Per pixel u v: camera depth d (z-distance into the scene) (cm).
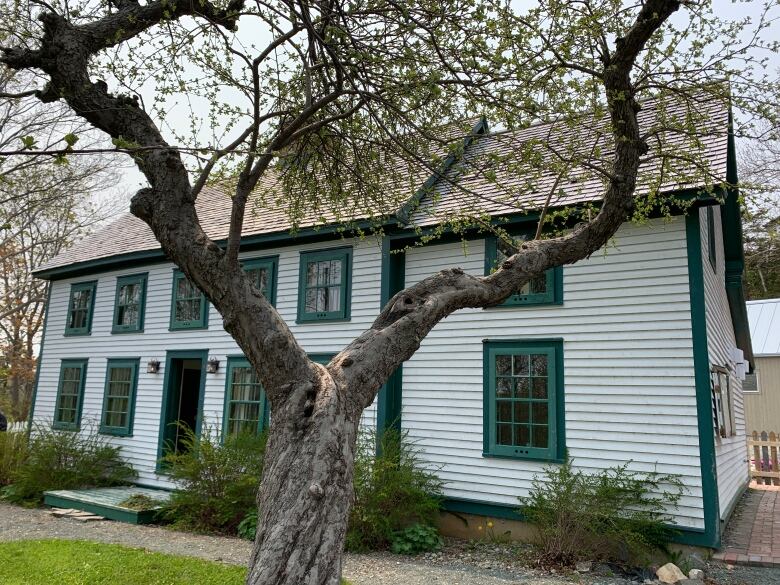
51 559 649
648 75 504
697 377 719
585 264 825
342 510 266
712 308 887
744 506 1073
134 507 952
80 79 403
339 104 554
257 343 308
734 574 633
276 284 1118
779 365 2119
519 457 823
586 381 794
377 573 654
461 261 927
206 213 1381
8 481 1235
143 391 1273
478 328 898
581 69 450
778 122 470
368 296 998
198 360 1371
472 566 693
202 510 888
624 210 435
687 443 712
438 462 891
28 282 2217
